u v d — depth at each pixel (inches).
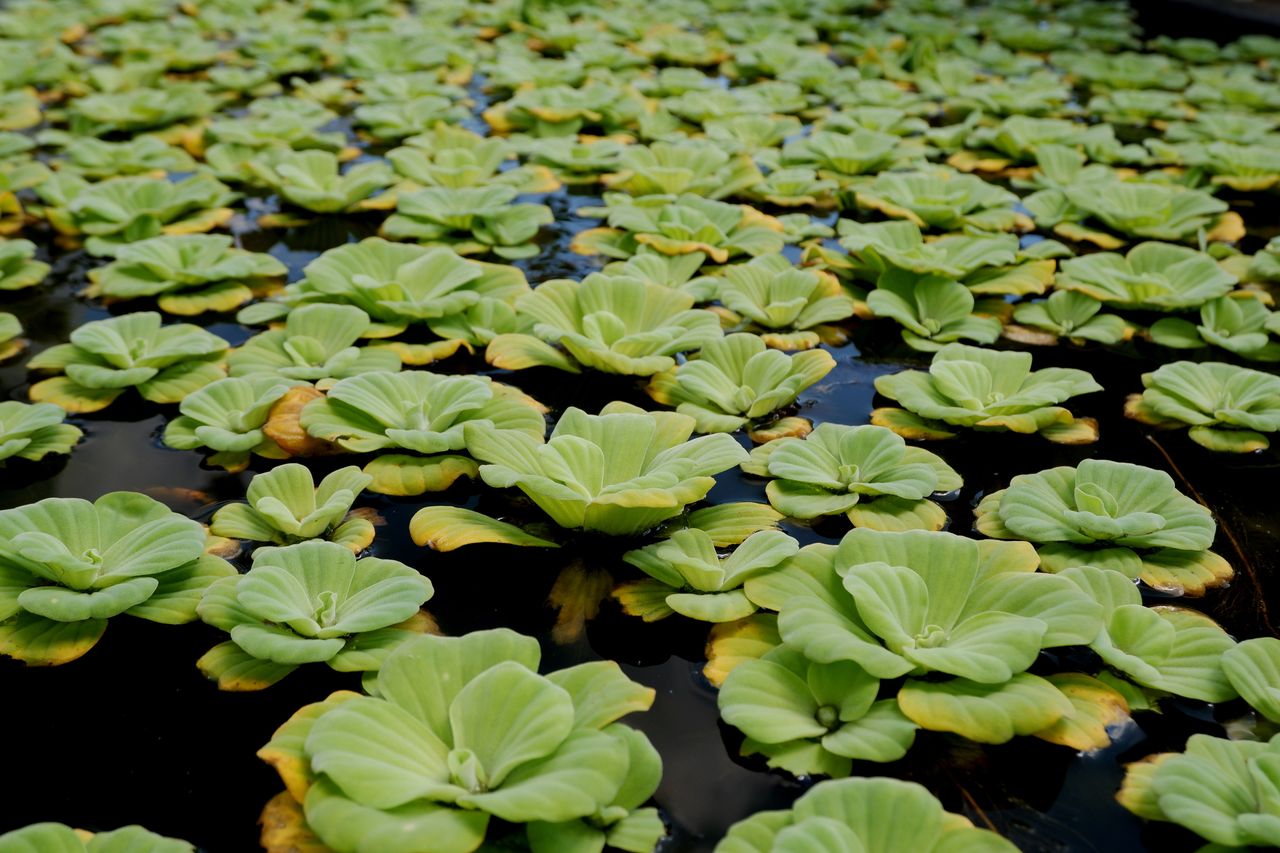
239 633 71.1
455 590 84.7
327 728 61.4
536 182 173.5
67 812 65.6
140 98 203.6
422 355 118.3
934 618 75.5
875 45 275.9
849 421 112.3
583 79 239.8
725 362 114.3
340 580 77.9
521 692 64.0
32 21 274.1
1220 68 263.1
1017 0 334.3
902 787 59.3
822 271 142.0
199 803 66.1
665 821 64.3
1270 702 68.7
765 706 67.7
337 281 128.3
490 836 60.6
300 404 105.3
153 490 96.8
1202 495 100.7
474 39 281.3
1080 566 84.1
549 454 85.1
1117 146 198.8
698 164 179.5
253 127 190.1
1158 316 140.6
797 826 56.0
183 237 142.1
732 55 270.1
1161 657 74.0
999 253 138.9
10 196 161.8
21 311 134.2
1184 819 59.4
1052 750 69.8
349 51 241.9
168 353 112.5
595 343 112.6
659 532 90.4
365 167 173.3
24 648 75.8
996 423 103.7
